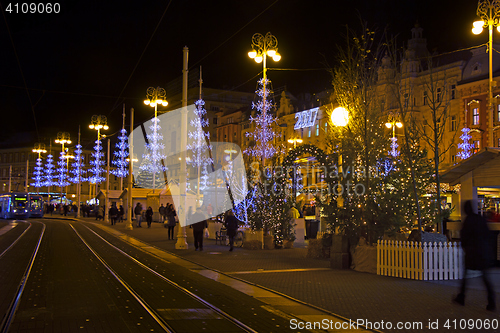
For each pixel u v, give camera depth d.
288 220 22.53
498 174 16.70
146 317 8.33
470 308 9.17
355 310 9.00
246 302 9.75
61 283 11.83
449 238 19.59
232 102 98.56
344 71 17.38
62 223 47.41
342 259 14.97
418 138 19.84
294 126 63.53
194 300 9.89
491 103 24.84
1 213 59.88
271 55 25.98
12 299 9.84
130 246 23.16
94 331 7.39
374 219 15.38
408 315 8.62
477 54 45.81
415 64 49.09
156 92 35.66
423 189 18.42
